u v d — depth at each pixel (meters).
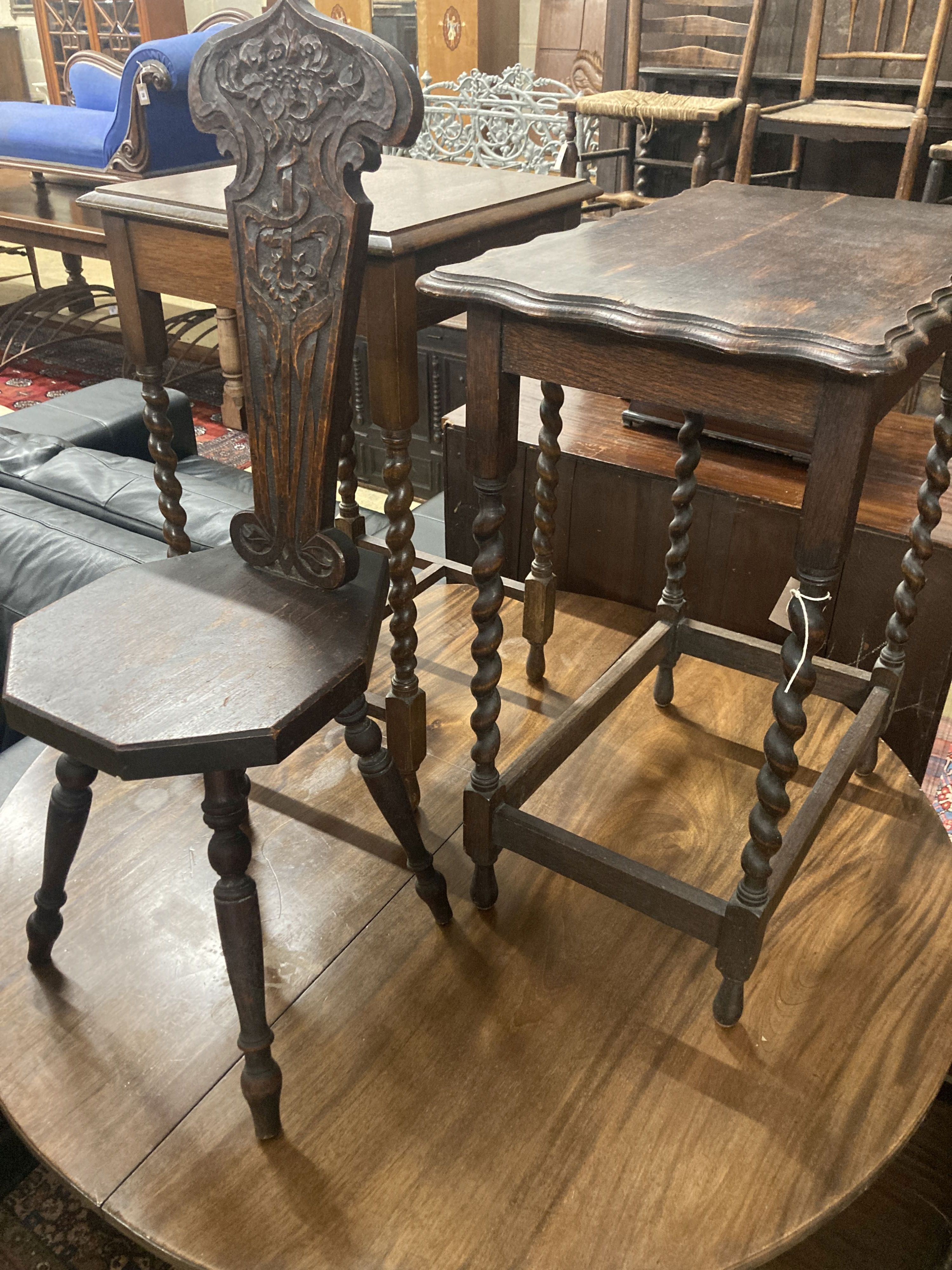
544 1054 1.17
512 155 4.61
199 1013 1.22
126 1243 1.46
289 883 1.40
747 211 1.48
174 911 1.35
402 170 1.74
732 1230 0.99
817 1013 1.23
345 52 1.06
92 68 5.54
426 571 2.00
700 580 1.90
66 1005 1.22
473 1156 1.06
